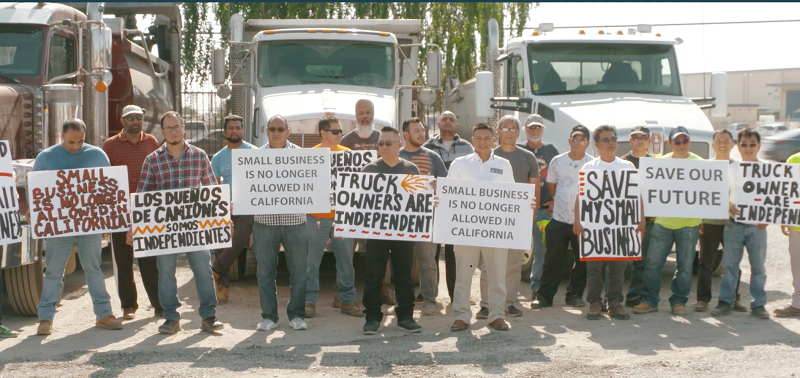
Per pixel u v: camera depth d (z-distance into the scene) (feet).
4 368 18.25
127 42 36.76
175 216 21.72
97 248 22.26
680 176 24.17
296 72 34.12
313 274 24.35
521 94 36.19
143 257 23.61
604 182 23.70
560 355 19.57
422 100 35.27
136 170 23.98
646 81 36.22
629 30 37.73
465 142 26.86
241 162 21.90
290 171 22.03
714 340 21.18
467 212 22.24
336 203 21.94
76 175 21.63
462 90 49.75
